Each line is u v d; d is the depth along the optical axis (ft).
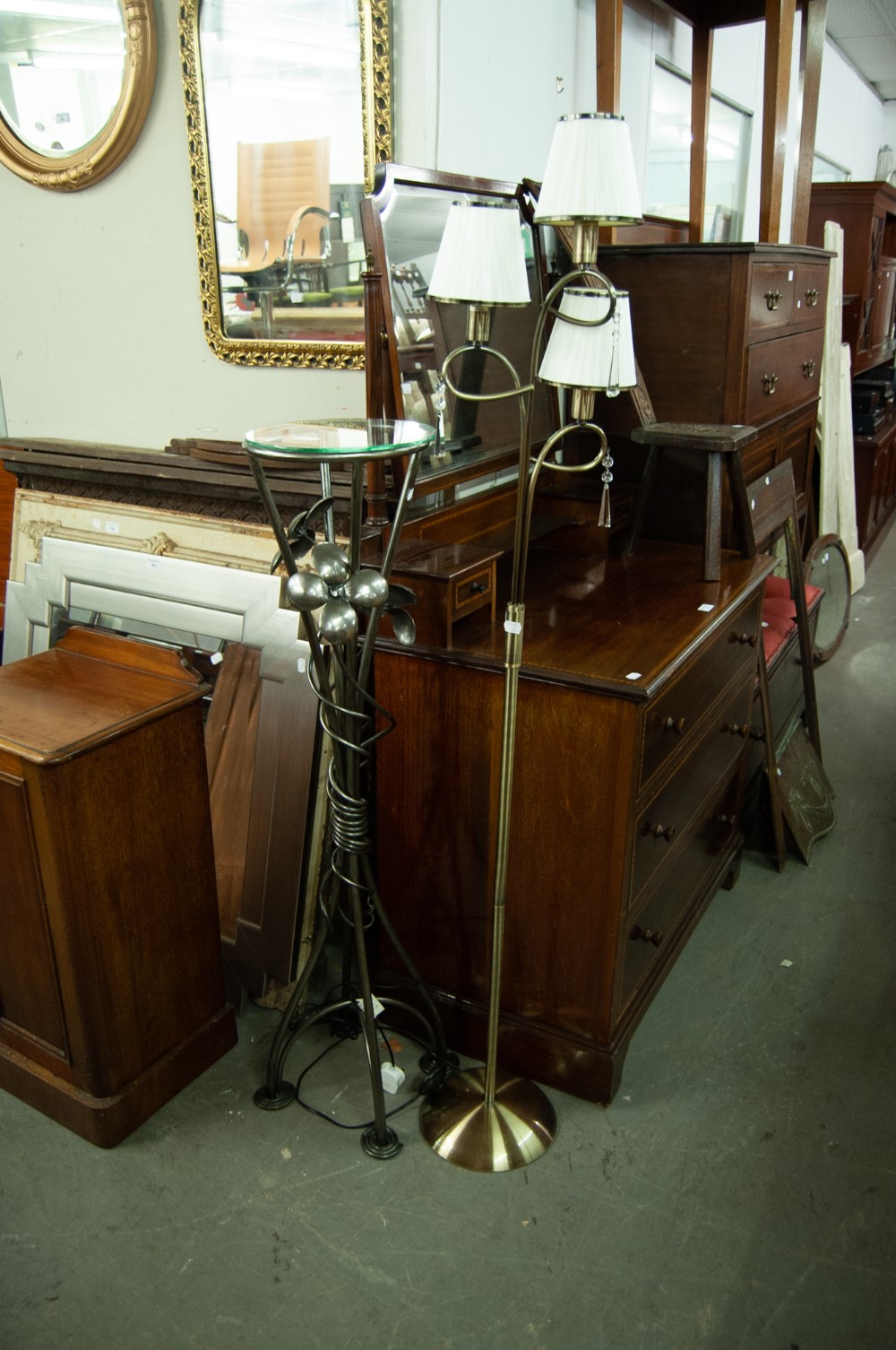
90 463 8.21
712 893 8.30
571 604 6.96
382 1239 5.56
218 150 8.25
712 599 7.06
